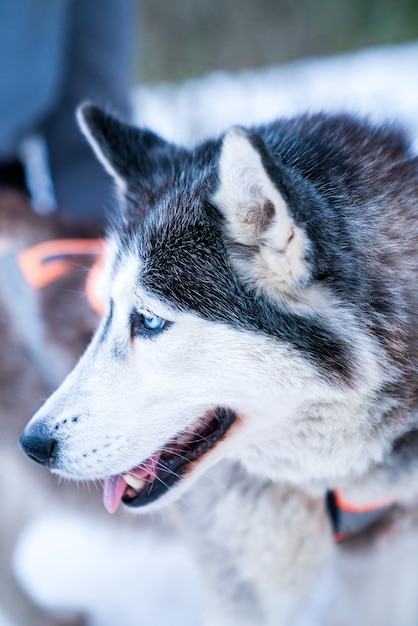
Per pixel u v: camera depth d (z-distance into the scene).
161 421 1.42
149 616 2.46
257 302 1.36
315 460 1.53
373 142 1.56
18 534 2.51
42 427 1.44
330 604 2.27
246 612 1.81
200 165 1.57
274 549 1.71
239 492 1.68
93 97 2.94
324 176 1.41
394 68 5.50
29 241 2.25
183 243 1.40
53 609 2.50
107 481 1.55
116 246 1.53
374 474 1.56
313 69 5.73
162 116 4.96
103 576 2.57
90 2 2.77
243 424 1.45
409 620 2.13
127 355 1.44
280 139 1.54
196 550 1.80
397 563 1.98
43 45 2.52
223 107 4.98
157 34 5.32
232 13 5.38
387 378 1.41
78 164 2.99
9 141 2.62
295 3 5.62
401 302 1.40
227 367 1.38
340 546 1.88
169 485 1.49
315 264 1.29
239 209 1.30
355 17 6.28
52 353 1.99
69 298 2.03
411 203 1.48
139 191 1.67
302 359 1.35
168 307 1.38
